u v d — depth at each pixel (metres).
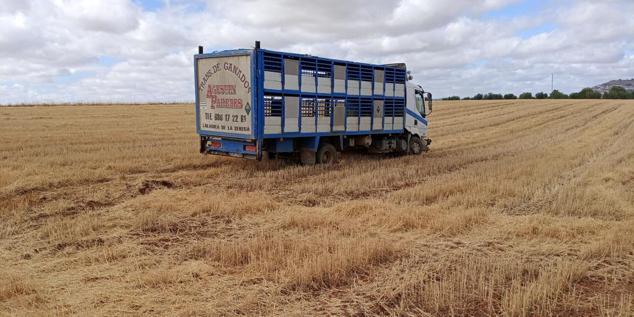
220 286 5.29
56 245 6.73
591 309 4.90
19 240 6.96
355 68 14.76
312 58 13.38
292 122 13.15
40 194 10.02
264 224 7.92
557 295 5.12
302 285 5.30
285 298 5.01
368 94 15.34
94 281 5.43
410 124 17.38
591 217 8.41
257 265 5.82
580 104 62.22
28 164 13.27
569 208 8.84
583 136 23.98
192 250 6.55
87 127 26.86
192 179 11.91
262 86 12.25
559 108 54.31
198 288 5.23
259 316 4.61
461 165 14.87
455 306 4.85
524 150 19.09
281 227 7.72
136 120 33.16
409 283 5.40
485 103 67.44
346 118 14.65
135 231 7.46
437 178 11.99
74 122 30.12
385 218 8.00
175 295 5.05
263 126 12.43
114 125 28.77
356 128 15.04
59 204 9.07
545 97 114.38
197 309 4.68
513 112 48.28
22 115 35.28
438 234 7.36
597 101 72.00
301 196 10.23
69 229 7.35
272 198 9.98
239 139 12.88
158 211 8.59
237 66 12.59
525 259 6.30
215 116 13.42
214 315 4.60
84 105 55.25
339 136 14.65
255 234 7.33
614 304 5.02
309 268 5.50
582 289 5.43
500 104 63.94
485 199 9.57
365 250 6.20
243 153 12.91
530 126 32.25
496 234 7.42
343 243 6.55
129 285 5.29
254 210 8.66
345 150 17.03
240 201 9.12
